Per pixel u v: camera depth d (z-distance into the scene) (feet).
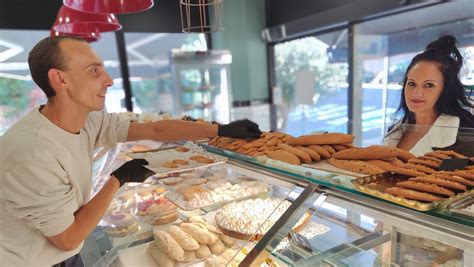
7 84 12.86
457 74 5.65
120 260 3.61
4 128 12.88
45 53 2.69
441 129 3.39
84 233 2.78
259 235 3.16
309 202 2.94
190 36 16.29
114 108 14.65
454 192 2.17
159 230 3.89
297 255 2.94
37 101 13.46
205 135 4.29
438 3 8.63
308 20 12.50
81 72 2.79
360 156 2.99
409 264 2.63
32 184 2.56
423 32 9.78
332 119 13.98
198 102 15.12
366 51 11.89
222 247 3.52
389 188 2.37
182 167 3.84
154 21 14.30
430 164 2.68
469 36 8.47
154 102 16.42
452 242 2.10
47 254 2.96
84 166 3.30
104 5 5.43
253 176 3.76
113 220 4.24
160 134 4.26
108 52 14.26
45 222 2.60
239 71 15.80
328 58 13.66
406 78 6.22
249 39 15.49
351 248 2.92
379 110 11.84
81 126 3.17
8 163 2.63
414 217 2.32
